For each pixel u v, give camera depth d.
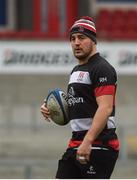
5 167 24.86
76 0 52.06
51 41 44.03
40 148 37.06
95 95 13.61
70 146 13.90
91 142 13.08
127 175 27.11
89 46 13.92
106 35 44.34
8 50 43.94
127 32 51.25
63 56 44.06
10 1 51.91
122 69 44.00
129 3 53.81
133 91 43.78
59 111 14.33
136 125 42.81
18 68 43.94
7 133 40.28
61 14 51.91
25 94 43.78
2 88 43.72
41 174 23.44
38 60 44.00
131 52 44.06
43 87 43.88
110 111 13.34
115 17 52.53
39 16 51.88
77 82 13.80
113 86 13.55
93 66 13.73
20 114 42.62
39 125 41.19
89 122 13.72
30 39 44.03
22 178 23.78
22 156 35.06
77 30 13.92
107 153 13.59
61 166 14.00
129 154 34.31
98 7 53.00
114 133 13.79
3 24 52.16
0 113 42.69
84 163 13.22
